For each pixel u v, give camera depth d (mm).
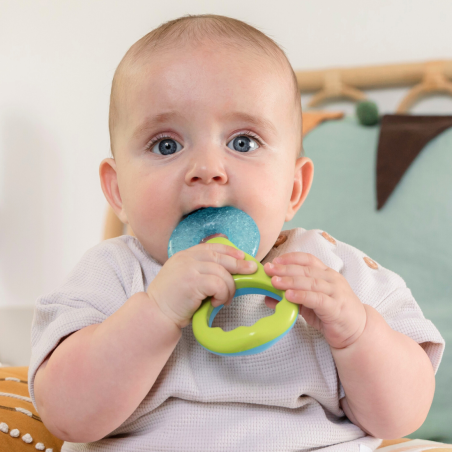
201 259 578
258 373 689
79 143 2199
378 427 701
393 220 1329
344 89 1867
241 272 573
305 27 1985
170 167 696
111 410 628
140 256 788
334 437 688
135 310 605
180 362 685
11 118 2252
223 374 685
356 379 662
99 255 797
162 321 593
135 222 723
